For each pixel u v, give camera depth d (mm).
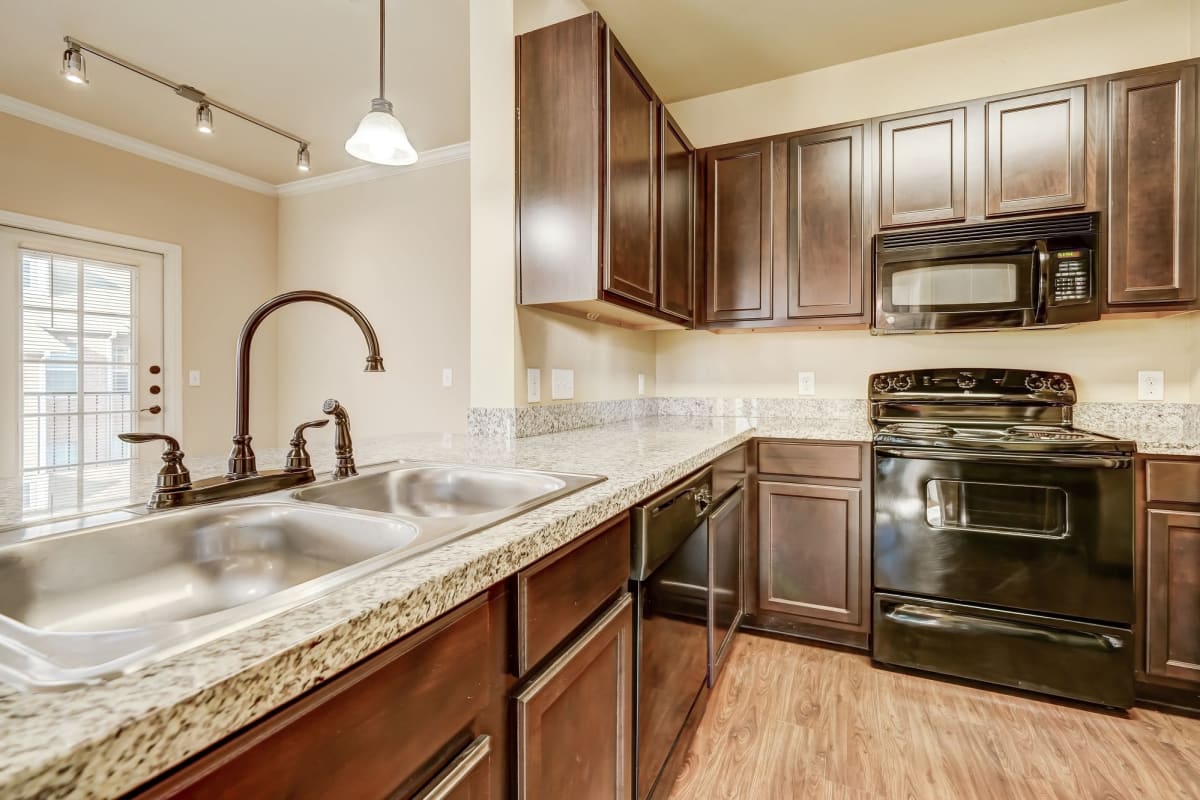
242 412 1009
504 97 1682
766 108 2617
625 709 1038
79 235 2994
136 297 3268
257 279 3922
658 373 2938
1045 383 2146
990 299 1940
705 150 2418
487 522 749
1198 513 1613
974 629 1802
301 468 1080
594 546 915
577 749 869
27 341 2840
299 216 3967
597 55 1527
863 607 2006
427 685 559
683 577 1359
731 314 2377
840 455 2039
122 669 370
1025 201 1928
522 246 1662
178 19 2176
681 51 2352
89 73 2529
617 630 1002
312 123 3049
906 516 1893
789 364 2672
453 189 3402
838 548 2045
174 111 2885
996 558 1785
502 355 1727
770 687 1827
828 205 2211
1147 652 1670
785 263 2283
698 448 1521
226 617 448
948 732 1584
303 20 2188
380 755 501
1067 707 1703
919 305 2025
